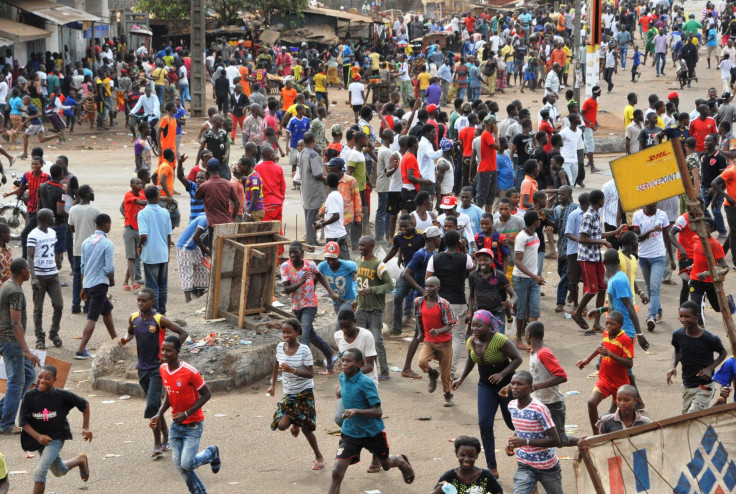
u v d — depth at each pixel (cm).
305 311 2247
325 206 2850
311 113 4828
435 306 2036
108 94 6375
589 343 2498
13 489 1658
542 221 2786
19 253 3288
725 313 1608
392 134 3241
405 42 9569
